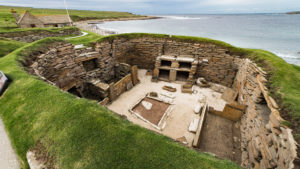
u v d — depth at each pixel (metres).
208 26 80.50
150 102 12.16
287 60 26.80
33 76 6.96
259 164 5.82
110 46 15.82
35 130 4.40
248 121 8.25
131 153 3.51
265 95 6.92
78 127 4.16
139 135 3.91
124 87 13.73
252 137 7.06
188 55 16.30
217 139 8.51
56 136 4.09
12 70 7.21
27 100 5.42
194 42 15.78
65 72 11.28
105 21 113.25
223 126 9.46
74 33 28.91
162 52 17.45
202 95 13.35
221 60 14.52
